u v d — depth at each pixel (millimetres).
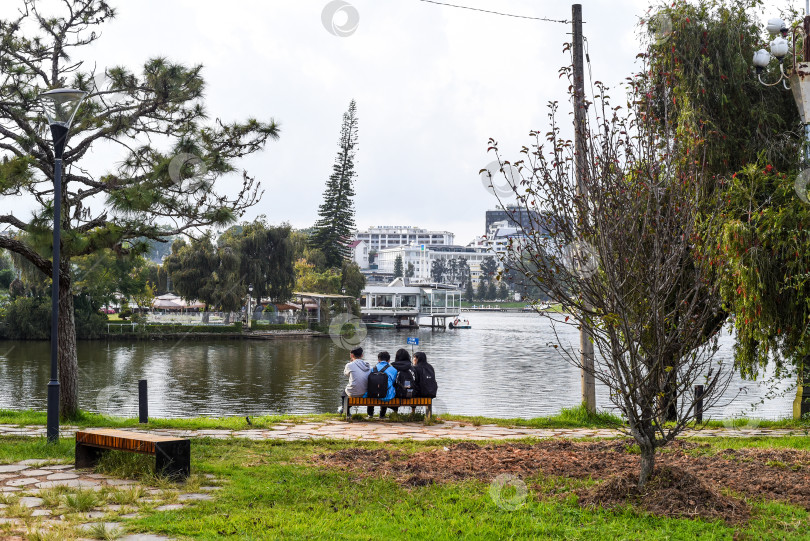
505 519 6016
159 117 12945
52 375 9844
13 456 8742
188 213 11586
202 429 11969
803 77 12375
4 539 5266
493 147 7035
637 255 6398
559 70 7492
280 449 9539
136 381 34688
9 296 64000
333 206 87062
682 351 6496
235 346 58688
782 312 12656
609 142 6863
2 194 11086
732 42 14258
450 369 42031
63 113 10188
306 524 5828
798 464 7852
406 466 8039
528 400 28203
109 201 10945
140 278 67562
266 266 69688
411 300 100812
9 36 12227
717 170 13898
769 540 5453
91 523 5793
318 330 73938
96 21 13062
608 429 12609
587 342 13805
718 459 8336
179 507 6383
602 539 5496
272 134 12586
